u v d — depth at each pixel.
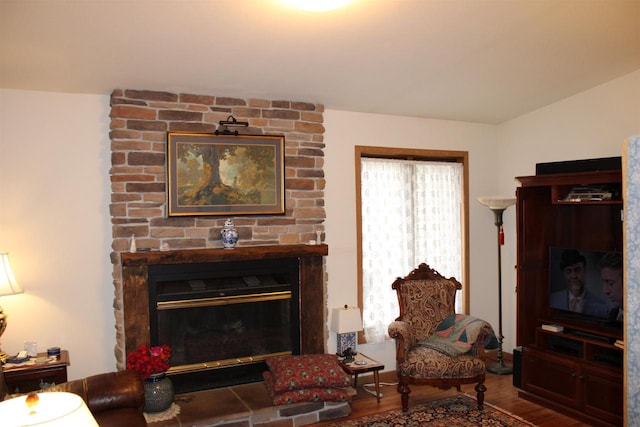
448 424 3.73
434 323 4.37
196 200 3.93
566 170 4.19
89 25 2.81
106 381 2.73
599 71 4.14
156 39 3.03
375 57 3.54
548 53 3.72
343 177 4.64
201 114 3.96
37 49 3.02
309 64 3.58
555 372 4.04
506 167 5.38
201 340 4.02
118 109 3.68
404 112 4.83
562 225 4.55
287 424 3.67
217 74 3.62
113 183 3.68
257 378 4.17
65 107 3.67
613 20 3.28
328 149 4.57
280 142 4.23
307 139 4.36
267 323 4.24
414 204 5.02
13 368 3.18
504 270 5.40
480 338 4.00
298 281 4.29
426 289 4.45
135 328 3.69
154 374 3.48
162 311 3.86
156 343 3.80
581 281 4.08
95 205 3.75
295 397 3.68
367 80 3.97
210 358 4.05
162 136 3.82
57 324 3.65
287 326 4.29
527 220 4.39
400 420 3.80
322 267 4.33
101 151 3.77
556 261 4.26
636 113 4.19
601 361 3.81
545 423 3.79
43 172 3.61
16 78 3.38
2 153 3.50
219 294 3.99
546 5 3.03
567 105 4.73
